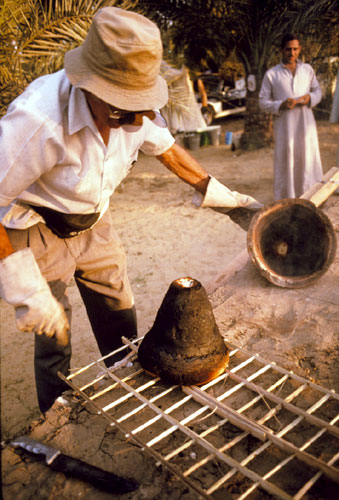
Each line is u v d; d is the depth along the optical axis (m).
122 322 2.44
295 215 2.36
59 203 1.80
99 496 1.46
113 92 1.43
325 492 1.41
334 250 2.31
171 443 1.62
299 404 1.74
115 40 1.36
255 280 2.51
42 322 1.64
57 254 2.06
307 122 5.14
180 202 6.62
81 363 3.44
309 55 7.71
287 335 2.11
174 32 7.66
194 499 1.43
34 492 1.48
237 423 1.62
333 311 2.20
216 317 2.28
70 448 1.63
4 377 3.39
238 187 7.10
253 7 7.29
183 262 4.78
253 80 8.80
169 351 1.75
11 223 1.86
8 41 3.96
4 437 2.85
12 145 1.53
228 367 1.93
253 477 1.37
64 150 1.62
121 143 1.80
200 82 10.99
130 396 1.77
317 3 6.55
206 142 10.35
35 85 1.61
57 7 3.99
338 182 2.83
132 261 4.89
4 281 1.62
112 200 6.97
